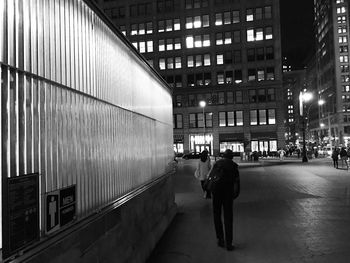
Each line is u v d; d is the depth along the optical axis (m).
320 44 161.62
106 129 5.14
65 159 3.79
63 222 3.65
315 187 17.78
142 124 7.41
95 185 4.60
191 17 78.75
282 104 74.00
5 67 2.85
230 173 7.22
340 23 137.12
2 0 2.83
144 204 6.88
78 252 3.76
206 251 6.96
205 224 9.41
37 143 3.25
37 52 3.31
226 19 77.44
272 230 8.57
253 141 74.38
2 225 2.69
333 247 7.06
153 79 8.67
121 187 5.68
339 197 14.16
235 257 6.54
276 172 28.83
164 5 79.94
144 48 80.75
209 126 76.56
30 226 3.04
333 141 126.06
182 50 78.75
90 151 4.49
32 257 2.91
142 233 6.59
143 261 6.21
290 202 12.93
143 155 7.36
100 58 5.00
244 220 9.79
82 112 4.30
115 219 5.05
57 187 3.58
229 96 76.19
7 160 2.82
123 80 6.10
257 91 75.12
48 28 3.54
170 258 6.55
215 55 77.38
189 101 77.94
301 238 7.79
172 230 8.79
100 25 5.05
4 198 2.73
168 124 10.91
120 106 5.87
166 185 9.72
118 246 5.12
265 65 75.12
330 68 143.25
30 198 3.06
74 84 4.09
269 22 75.50
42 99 3.37
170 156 10.98
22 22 3.09
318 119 158.38
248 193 15.67
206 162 13.99
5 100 2.83
